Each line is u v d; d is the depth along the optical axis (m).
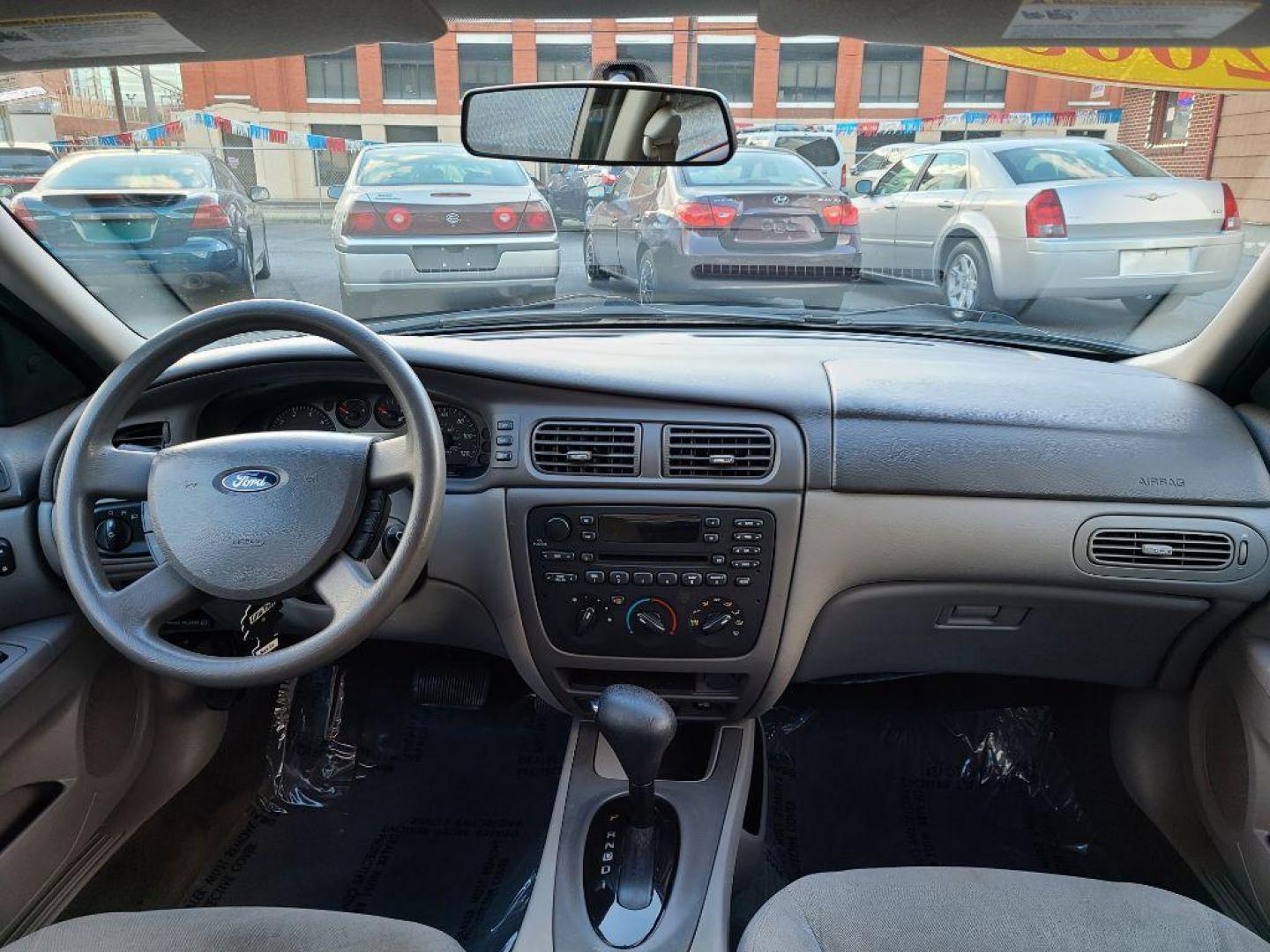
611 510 1.63
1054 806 2.07
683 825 1.56
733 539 1.63
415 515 1.16
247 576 1.18
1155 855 1.85
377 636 1.84
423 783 2.12
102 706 1.75
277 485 1.21
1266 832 1.58
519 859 1.91
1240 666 1.68
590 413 1.62
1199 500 1.66
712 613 1.66
